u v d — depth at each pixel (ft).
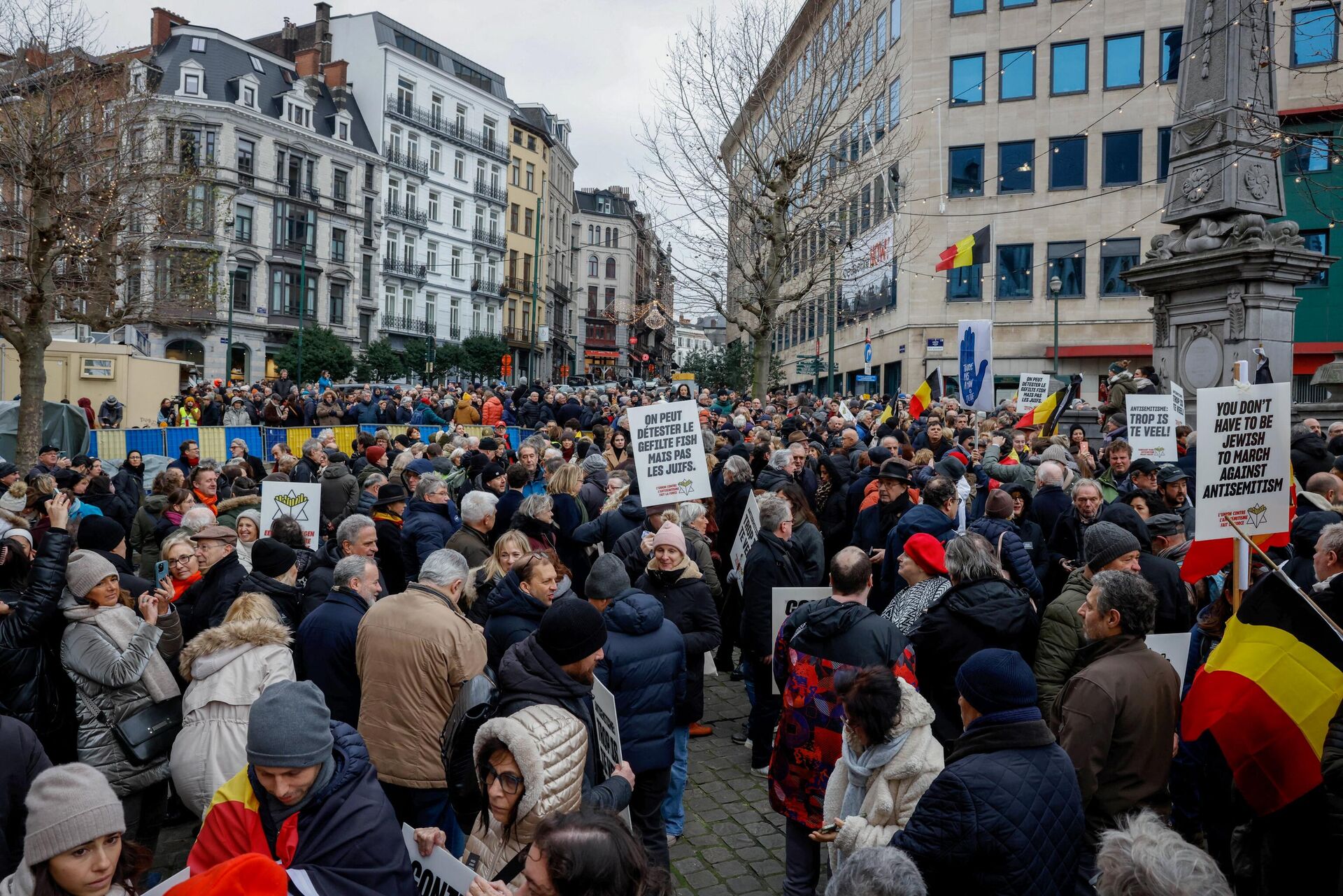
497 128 241.14
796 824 14.84
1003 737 10.34
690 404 24.67
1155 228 120.06
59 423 62.39
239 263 178.40
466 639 15.19
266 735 9.39
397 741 14.88
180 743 13.64
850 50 75.92
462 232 231.30
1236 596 15.76
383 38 207.72
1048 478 24.59
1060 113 123.65
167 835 18.95
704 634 18.97
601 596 16.20
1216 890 7.20
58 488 27.25
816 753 14.57
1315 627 12.11
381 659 15.07
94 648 14.92
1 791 10.94
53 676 15.26
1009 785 9.96
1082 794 11.70
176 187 64.13
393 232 211.82
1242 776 12.19
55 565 14.93
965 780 10.03
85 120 56.70
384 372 185.37
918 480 29.40
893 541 22.34
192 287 70.33
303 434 71.67
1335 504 20.25
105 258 59.67
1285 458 16.15
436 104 222.07
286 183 186.19
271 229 183.52
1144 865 7.45
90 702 14.96
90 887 8.96
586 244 331.77
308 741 9.48
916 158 128.88
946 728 15.38
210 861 9.57
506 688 11.82
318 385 107.65
